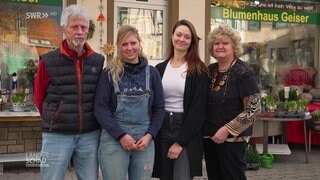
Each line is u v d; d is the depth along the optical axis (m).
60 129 3.25
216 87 3.67
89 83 3.29
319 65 8.74
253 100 3.56
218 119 3.65
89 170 3.38
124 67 3.32
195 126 3.51
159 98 3.44
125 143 3.26
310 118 7.14
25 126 6.55
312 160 7.32
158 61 7.41
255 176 6.20
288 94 6.97
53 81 3.23
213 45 3.70
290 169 6.67
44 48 6.75
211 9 7.80
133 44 3.31
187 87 3.54
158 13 7.39
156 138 3.62
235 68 3.63
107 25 6.79
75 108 3.25
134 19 7.23
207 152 3.82
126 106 3.28
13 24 6.63
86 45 3.31
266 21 8.27
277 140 7.84
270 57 8.38
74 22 3.18
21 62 6.68
